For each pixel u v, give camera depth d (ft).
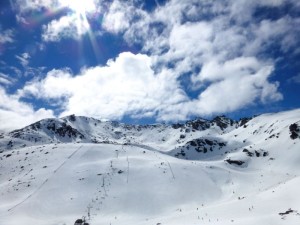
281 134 655.35
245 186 440.45
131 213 357.20
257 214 231.50
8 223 312.91
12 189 422.00
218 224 216.95
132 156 529.04
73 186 418.10
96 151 545.85
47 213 355.15
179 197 397.19
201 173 478.59
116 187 416.87
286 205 235.40
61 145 600.39
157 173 454.40
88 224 316.60
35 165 508.94
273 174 489.67
